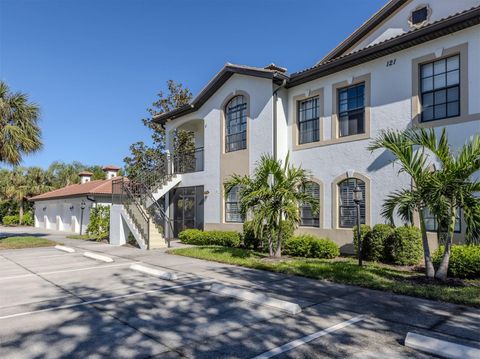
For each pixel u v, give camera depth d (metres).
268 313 6.11
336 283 8.23
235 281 8.57
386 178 11.48
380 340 4.86
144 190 17.83
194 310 6.32
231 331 5.27
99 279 9.09
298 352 4.50
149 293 7.57
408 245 9.95
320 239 12.09
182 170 19.50
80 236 22.66
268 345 4.74
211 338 5.01
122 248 15.83
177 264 11.16
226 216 16.47
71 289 8.04
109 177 32.31
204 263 11.28
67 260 12.49
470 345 4.65
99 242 19.06
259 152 14.77
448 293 6.86
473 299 6.46
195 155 19.44
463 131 9.91
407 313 5.98
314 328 5.36
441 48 10.47
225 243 15.14
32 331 5.35
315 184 13.61
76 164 67.12
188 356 4.43
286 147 14.64
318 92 13.75
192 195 18.56
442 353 4.30
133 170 29.28
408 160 7.95
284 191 10.77
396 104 11.42
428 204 7.55
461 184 7.23
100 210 21.03
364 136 12.18
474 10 9.31
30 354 4.52
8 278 9.34
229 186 12.07
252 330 5.30
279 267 9.80
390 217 8.35
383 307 6.33
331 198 13.03
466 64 9.95
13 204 45.12
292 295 7.23
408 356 4.35
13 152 18.09
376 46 11.45
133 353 4.53
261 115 14.80
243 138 15.88
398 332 5.14
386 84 11.72
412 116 11.01
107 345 4.79
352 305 6.48
